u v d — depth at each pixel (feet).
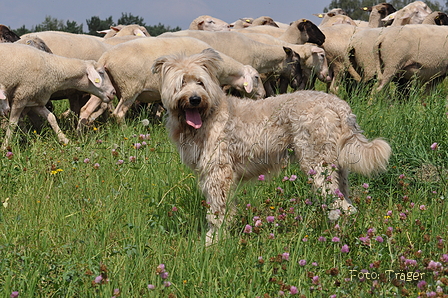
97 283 10.28
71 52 28.96
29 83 22.99
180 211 15.52
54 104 35.86
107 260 11.84
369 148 13.96
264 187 16.94
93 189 16.46
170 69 15.28
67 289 10.71
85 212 14.49
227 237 13.19
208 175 15.23
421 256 11.44
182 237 13.64
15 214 14.73
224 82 29.35
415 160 18.60
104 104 28.50
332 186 14.40
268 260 11.69
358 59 34.09
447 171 17.87
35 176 17.46
